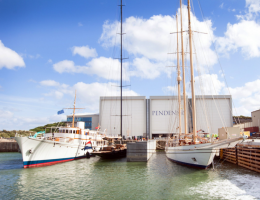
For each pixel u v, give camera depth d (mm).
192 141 30172
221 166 29281
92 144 42938
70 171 26406
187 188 18281
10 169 27938
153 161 35156
